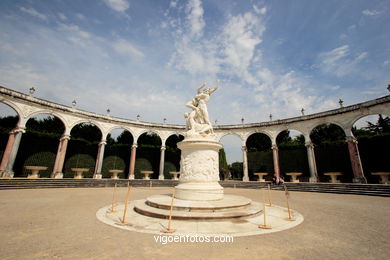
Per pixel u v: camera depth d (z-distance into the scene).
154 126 33.28
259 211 7.71
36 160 24.31
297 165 29.00
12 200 10.70
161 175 31.73
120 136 34.38
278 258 3.98
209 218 6.42
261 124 31.22
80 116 27.30
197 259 3.87
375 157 22.86
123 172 31.34
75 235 5.18
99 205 9.67
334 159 25.98
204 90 11.26
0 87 20.83
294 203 11.48
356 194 16.22
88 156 28.83
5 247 4.31
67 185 19.94
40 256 3.90
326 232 5.76
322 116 25.67
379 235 5.54
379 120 33.91
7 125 23.28
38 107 23.86
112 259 3.82
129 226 5.94
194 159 9.23
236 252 4.22
